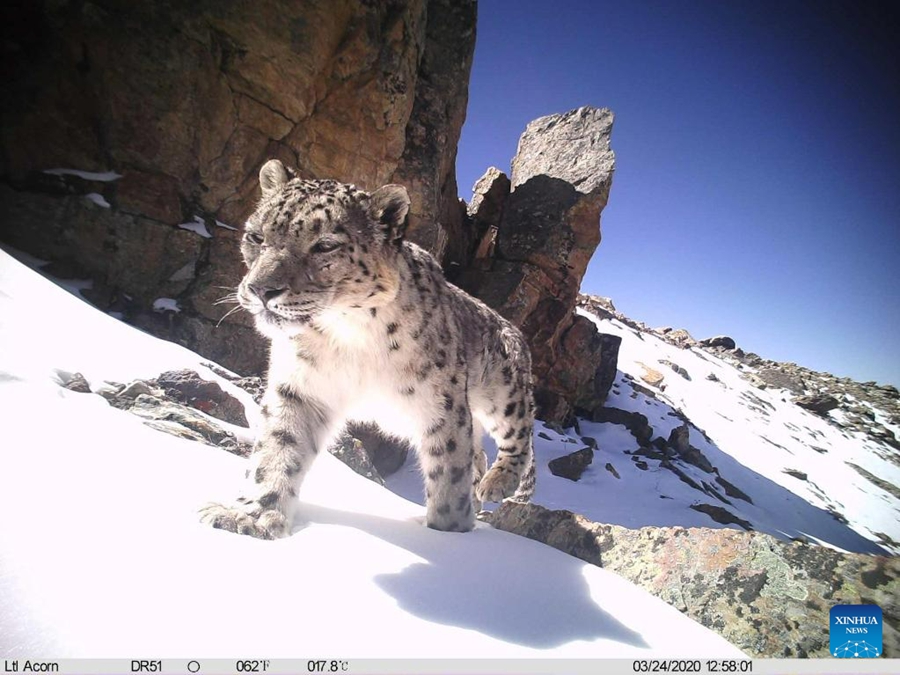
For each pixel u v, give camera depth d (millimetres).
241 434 1363
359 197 948
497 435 1619
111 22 2387
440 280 1183
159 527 683
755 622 756
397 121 3047
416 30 3137
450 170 4105
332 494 1091
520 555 866
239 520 756
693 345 11234
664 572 865
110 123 2436
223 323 2555
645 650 640
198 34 2498
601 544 971
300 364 926
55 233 2318
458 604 663
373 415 1070
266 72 2625
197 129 2566
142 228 2457
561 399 4668
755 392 9320
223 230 2641
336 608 594
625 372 7168
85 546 595
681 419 6090
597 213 4434
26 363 1188
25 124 2318
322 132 2877
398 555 767
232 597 571
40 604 493
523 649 592
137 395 1315
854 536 5340
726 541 890
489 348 1471
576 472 3814
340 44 2785
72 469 774
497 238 4527
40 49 2336
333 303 884
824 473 6895
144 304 2457
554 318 4434
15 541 570
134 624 497
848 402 11055
